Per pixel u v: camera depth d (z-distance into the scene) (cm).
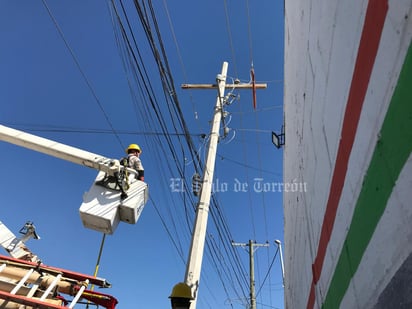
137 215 465
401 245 159
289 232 688
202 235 705
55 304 455
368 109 192
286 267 832
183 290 467
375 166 186
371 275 205
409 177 146
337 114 261
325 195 321
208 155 834
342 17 236
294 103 509
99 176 473
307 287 488
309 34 360
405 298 159
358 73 207
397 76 153
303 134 436
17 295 450
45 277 494
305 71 396
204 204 750
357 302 240
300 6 408
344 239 261
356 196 223
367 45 189
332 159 285
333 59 265
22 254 639
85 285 505
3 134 521
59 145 516
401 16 147
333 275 308
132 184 482
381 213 181
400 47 149
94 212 434
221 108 934
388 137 167
